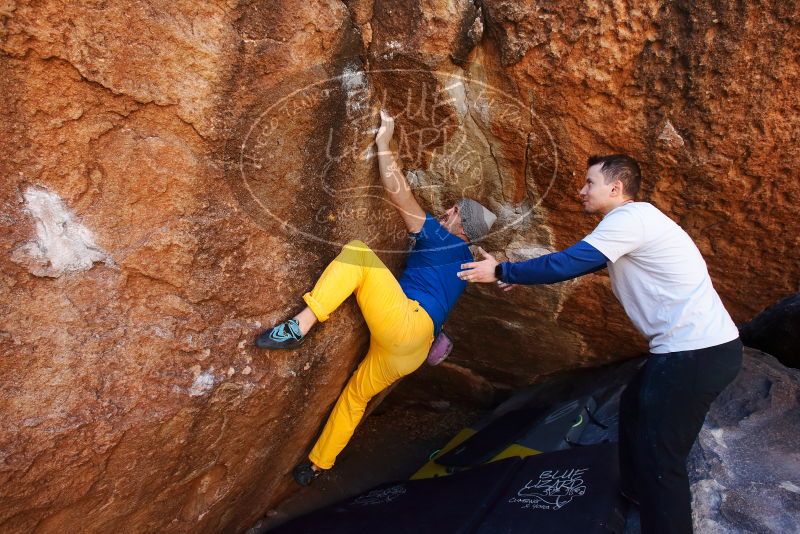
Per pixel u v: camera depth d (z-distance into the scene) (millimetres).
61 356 1779
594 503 2492
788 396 2898
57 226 1743
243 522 3012
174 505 2352
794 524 2260
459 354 3924
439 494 2971
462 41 2197
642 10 2053
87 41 1667
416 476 3561
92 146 1765
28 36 1581
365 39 2215
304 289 2412
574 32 2105
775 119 2195
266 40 1960
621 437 2418
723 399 2893
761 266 2770
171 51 1804
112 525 2117
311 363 2539
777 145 2262
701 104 2201
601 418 3287
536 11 2088
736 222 2580
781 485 2426
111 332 1876
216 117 1947
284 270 2316
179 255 1990
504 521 2582
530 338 3578
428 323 2740
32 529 1855
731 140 2268
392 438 4156
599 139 2367
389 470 3889
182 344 2047
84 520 1993
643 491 2191
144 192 1885
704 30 2051
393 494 3184
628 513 2467
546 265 2152
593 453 2779
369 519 2932
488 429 3707
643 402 2186
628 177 2236
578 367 3781
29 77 1625
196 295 2072
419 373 4184
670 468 2127
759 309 3025
